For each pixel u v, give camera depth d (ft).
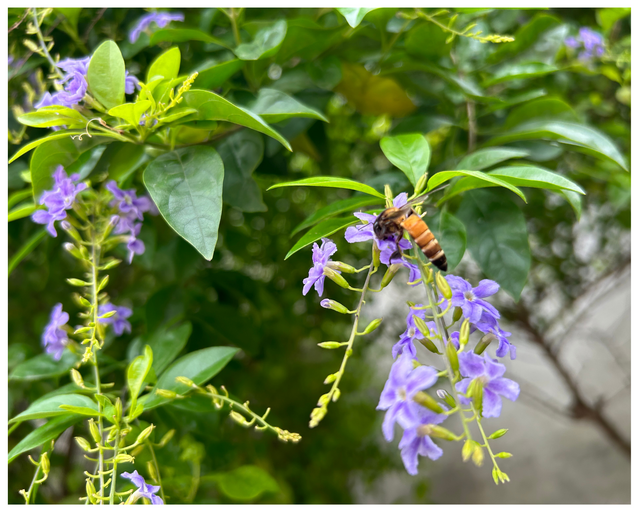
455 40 1.05
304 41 0.96
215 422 0.91
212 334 1.06
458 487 2.36
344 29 0.96
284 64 1.04
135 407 0.81
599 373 2.51
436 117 1.02
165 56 0.81
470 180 0.81
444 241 0.82
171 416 0.90
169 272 1.05
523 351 2.44
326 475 1.61
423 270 0.73
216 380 1.12
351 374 1.67
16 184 0.96
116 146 0.85
